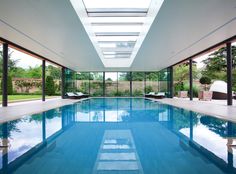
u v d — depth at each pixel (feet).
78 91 71.72
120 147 12.32
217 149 11.79
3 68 29.84
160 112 28.86
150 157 10.53
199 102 41.73
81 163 9.73
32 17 19.27
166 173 8.58
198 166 9.32
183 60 47.57
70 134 15.87
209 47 32.91
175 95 67.41
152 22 20.53
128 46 38.78
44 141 13.75
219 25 21.59
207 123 20.10
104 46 38.55
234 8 17.22
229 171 8.76
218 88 55.47
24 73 82.69
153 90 71.36
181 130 17.16
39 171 8.83
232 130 16.92
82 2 19.47
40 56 41.19
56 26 21.93
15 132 16.43
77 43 29.94
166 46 31.71
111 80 72.08
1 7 17.01
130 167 9.22
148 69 65.77
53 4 16.34
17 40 28.25
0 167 9.26
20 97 57.00
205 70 77.20
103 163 9.70
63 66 57.26
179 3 16.20
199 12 18.06
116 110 31.63
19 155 10.91
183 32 24.14
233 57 68.49
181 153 11.15
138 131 16.94
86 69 65.72
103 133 16.21
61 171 8.80
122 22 25.20
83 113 28.27
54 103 39.99
